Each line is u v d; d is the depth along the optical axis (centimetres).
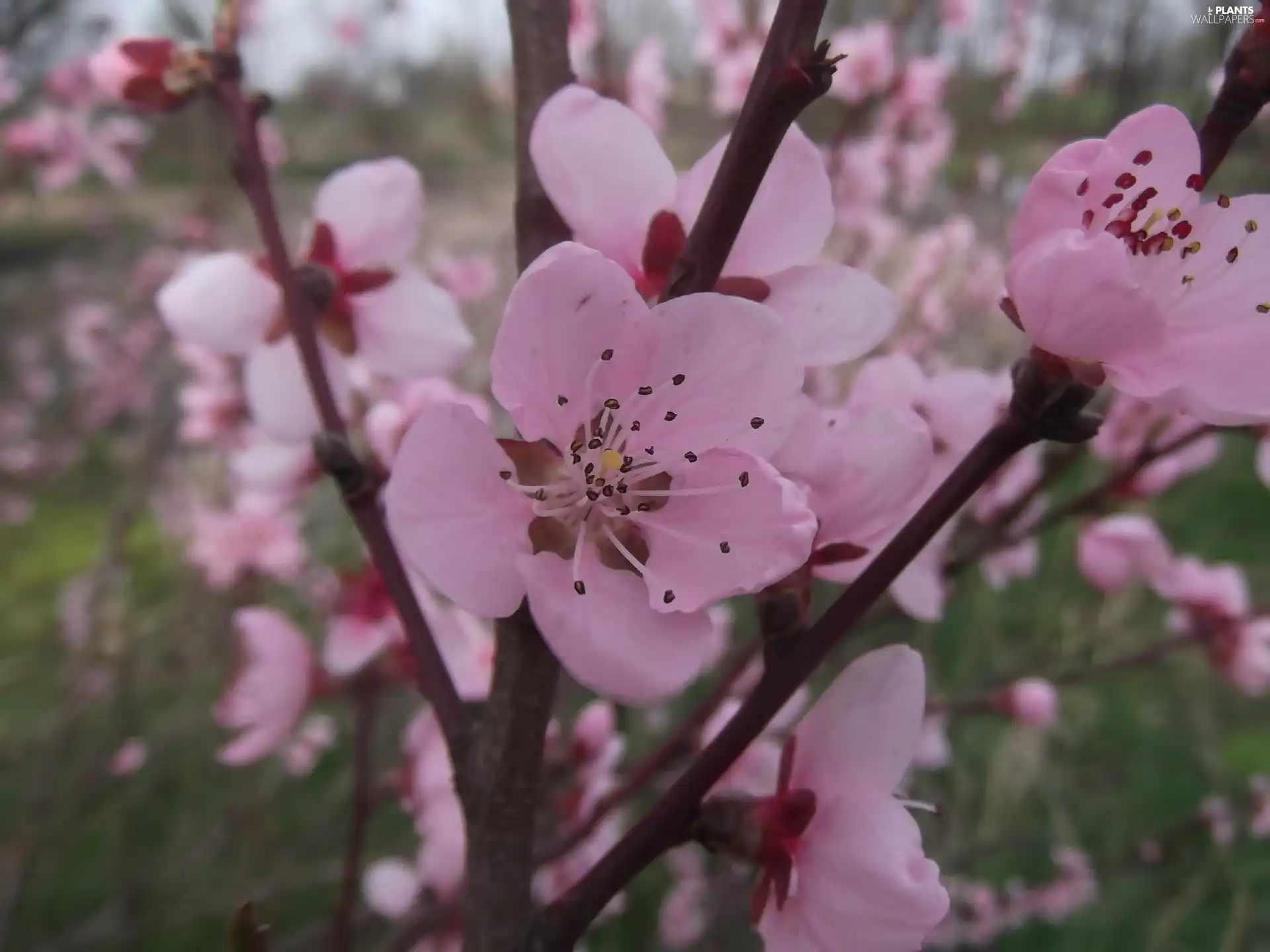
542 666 9
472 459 8
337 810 36
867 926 8
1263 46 9
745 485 8
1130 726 42
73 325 71
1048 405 8
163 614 42
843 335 10
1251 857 35
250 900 8
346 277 14
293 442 14
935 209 56
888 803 9
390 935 21
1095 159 8
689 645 8
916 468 10
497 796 9
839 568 10
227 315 14
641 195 10
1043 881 36
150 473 48
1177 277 9
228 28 13
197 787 38
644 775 14
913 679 9
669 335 9
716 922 25
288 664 17
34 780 36
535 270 8
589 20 25
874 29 34
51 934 35
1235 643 25
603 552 9
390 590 11
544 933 9
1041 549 42
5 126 53
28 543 66
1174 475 22
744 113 8
